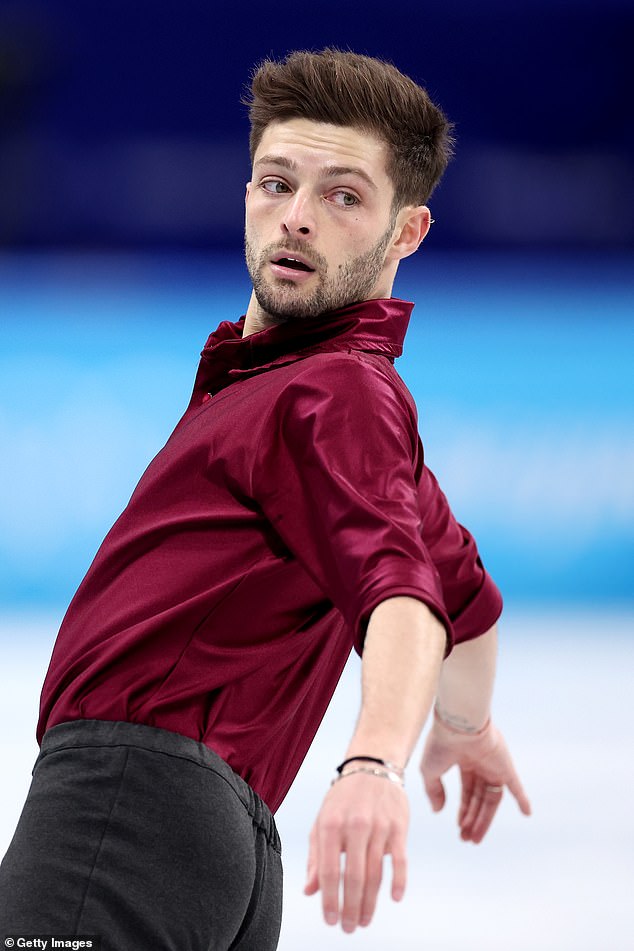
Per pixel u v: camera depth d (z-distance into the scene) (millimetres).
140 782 5215
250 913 5527
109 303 40562
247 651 5473
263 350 6121
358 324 6043
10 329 36531
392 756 4449
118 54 44812
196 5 44969
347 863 4250
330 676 6078
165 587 5504
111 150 44812
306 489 5270
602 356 34656
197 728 5402
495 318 40156
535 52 45938
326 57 6281
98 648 5496
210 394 6340
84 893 5062
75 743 5344
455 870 10688
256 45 45656
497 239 45688
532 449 25141
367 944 9242
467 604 6797
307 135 6027
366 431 5215
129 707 5355
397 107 6129
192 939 5184
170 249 44844
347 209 6027
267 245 6035
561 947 9094
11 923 5031
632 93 46281
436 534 6648
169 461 5801
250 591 5449
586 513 24234
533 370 32844
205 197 44906
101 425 26109
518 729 14664
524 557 23781
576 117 46219
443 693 7367
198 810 5219
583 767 13297
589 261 45625
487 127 46375
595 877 10484
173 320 38562
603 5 45844
